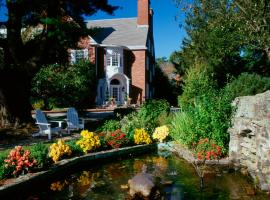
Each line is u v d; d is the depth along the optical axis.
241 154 8.73
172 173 8.58
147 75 41.94
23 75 16.44
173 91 42.50
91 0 15.59
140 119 13.54
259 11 15.16
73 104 30.97
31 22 15.88
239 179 7.80
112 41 40.31
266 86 17.59
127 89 38.97
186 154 10.09
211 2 16.83
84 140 9.99
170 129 12.72
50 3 14.41
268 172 6.91
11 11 15.35
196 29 25.08
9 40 15.55
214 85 21.14
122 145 11.31
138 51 40.09
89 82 34.31
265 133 7.02
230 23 16.20
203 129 10.43
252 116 8.73
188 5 17.33
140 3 42.34
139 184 6.77
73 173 8.76
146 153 11.45
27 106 17.14
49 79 28.31
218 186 7.31
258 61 26.17
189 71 23.02
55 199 6.67
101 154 10.03
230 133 9.29
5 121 16.17
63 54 17.44
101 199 6.63
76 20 15.98
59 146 8.94
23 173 7.39
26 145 11.58
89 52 37.47
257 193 6.77
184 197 6.63
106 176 8.43
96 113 27.23
